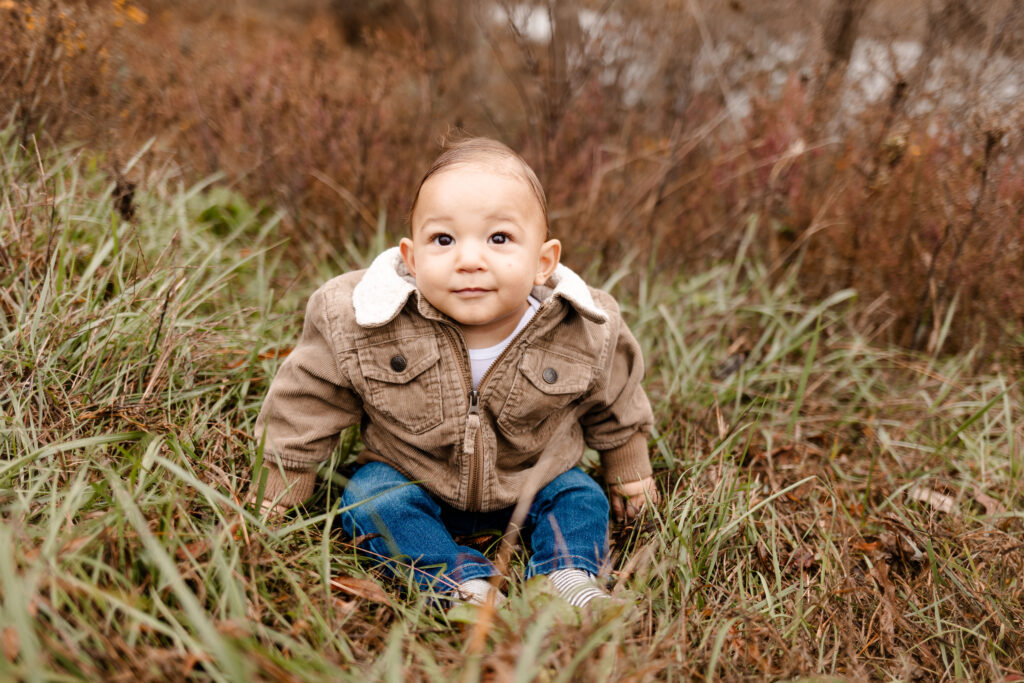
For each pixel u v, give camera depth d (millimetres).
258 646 1286
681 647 1535
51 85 2869
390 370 1811
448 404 1817
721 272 3518
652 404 2707
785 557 2066
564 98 3590
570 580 1727
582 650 1335
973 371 3098
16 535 1417
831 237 3449
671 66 4281
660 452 2426
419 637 1549
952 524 2217
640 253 3500
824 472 2463
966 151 3170
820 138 3566
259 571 1545
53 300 2146
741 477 2361
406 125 3771
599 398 1989
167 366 2209
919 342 3230
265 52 4172
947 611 1926
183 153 3430
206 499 1690
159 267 2479
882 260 3270
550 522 1856
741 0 4309
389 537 1779
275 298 2889
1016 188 2998
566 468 2000
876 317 3326
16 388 1917
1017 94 3156
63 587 1303
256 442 1905
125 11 3221
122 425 1933
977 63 3352
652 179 3717
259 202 3488
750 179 3717
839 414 2846
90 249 2510
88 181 2822
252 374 2367
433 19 5082
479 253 1692
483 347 1848
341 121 3471
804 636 1698
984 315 3135
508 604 1697
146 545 1368
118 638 1252
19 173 2611
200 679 1287
